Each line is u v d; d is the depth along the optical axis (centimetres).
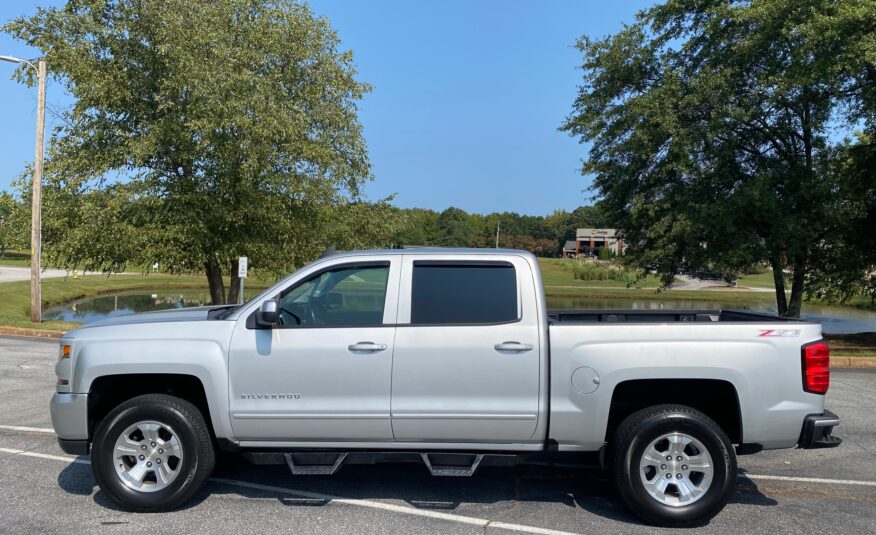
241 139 1770
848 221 1702
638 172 1816
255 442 459
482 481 528
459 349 446
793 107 1678
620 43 1831
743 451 449
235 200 1889
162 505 446
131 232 1775
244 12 1881
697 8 1789
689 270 1842
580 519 446
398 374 448
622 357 443
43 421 699
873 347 1539
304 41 2059
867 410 809
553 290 5141
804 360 443
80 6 1889
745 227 1675
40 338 1612
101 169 1798
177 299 3678
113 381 475
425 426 448
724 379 440
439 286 465
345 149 2205
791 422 440
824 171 1684
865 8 1277
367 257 477
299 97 2048
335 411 449
